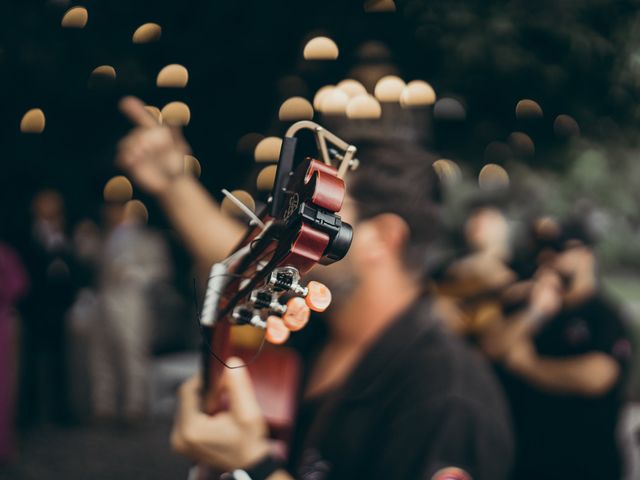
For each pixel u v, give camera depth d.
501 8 3.89
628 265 14.28
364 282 1.52
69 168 4.18
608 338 2.91
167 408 7.22
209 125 3.92
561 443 2.86
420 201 1.53
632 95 4.25
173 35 3.64
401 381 1.43
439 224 1.59
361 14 3.77
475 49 3.82
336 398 1.49
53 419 6.81
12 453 5.81
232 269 1.00
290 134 0.88
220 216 1.62
